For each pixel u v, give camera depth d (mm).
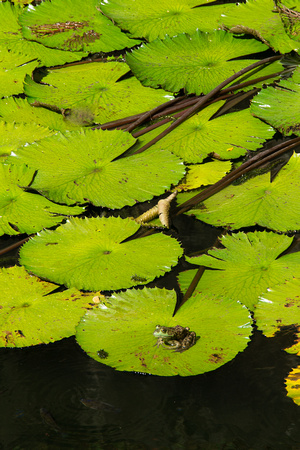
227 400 3486
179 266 3684
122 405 3488
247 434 3449
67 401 3494
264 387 3496
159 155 3906
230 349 3529
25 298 3623
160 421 3469
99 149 3922
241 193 3816
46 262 3682
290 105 4008
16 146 3953
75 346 3562
